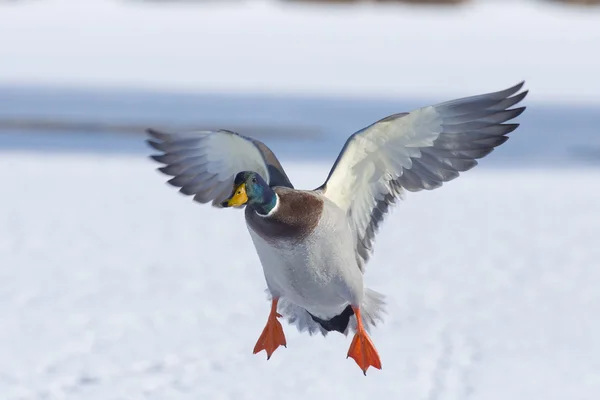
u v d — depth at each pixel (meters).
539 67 43.97
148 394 8.10
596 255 14.21
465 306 11.26
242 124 27.53
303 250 6.61
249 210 6.65
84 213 17.20
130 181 20.62
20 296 11.48
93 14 62.53
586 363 9.17
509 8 73.81
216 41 51.62
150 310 10.96
